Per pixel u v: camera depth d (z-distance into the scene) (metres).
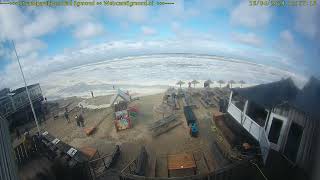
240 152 12.41
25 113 23.72
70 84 41.81
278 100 11.87
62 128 22.36
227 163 12.17
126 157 15.22
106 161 14.27
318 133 9.17
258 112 12.88
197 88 31.97
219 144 14.38
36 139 15.28
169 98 27.08
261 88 14.08
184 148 15.48
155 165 13.59
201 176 9.90
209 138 16.31
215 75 42.25
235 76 40.81
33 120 24.41
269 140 11.88
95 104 29.89
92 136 19.83
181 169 12.14
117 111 19.98
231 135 14.41
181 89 30.39
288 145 10.81
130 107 24.50
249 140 13.23
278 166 10.58
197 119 20.27
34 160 13.37
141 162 13.23
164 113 23.09
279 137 11.27
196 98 26.72
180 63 50.88
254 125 12.96
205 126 18.59
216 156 13.48
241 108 14.73
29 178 11.82
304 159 9.73
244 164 10.82
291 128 10.67
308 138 9.59
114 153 14.82
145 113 24.02
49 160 13.23
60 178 12.05
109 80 43.19
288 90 12.47
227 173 10.19
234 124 15.51
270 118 11.70
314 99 10.78
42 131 21.59
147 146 16.55
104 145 17.73
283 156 11.00
